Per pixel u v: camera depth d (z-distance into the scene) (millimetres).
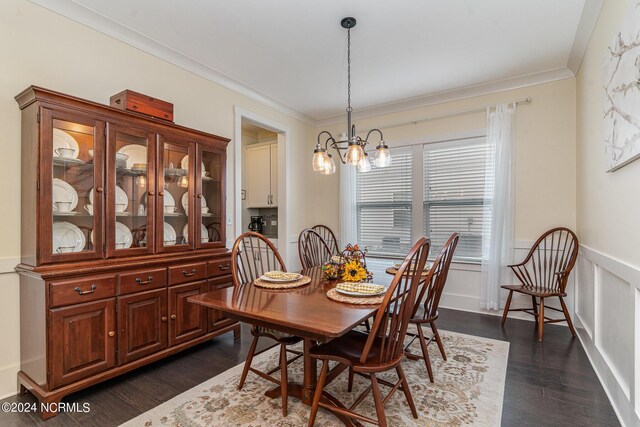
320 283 2156
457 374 2250
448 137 3938
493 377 2205
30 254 1895
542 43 2771
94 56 2406
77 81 2311
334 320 1399
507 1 2227
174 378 2225
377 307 1604
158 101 2467
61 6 2203
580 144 2998
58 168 1954
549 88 3365
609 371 1992
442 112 3973
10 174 1984
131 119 2246
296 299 1752
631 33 1624
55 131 1918
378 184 4457
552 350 2643
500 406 1873
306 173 4816
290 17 2398
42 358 1820
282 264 2568
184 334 2510
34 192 1848
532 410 1838
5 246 1964
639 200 1580
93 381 1973
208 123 3285
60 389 1829
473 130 3787
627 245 1751
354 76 3420
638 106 1531
